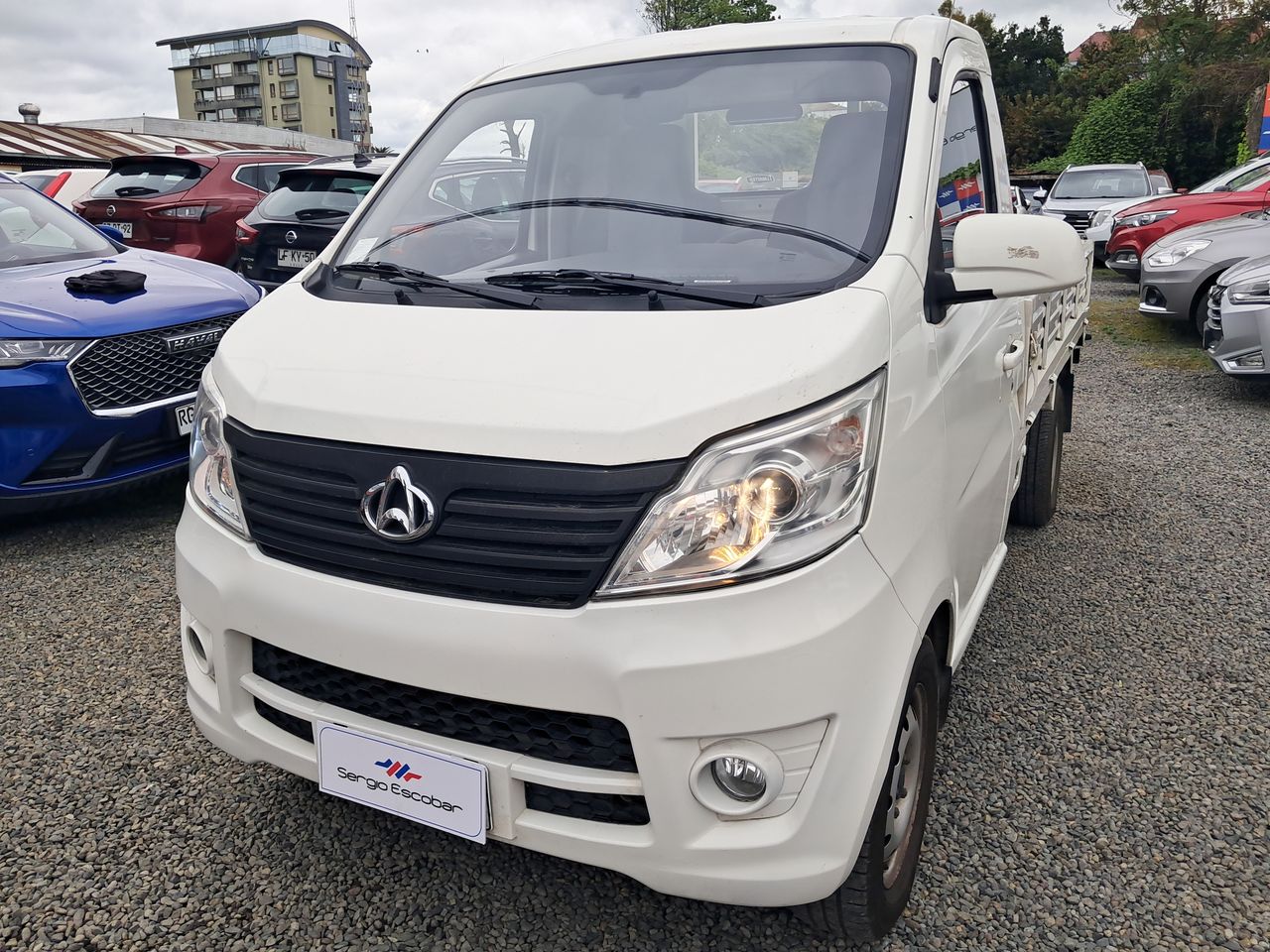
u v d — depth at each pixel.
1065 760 2.79
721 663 1.66
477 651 1.75
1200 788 2.65
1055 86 56.34
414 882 2.35
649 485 1.68
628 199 2.51
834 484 1.75
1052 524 4.73
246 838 2.51
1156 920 2.18
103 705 3.13
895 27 2.65
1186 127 31.34
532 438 1.73
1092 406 7.23
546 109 2.79
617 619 1.69
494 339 1.99
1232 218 9.32
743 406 1.71
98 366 4.31
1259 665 3.32
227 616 2.05
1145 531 4.61
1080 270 2.10
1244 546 4.38
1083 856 2.39
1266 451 5.89
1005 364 2.81
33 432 4.16
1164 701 3.10
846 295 1.96
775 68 2.59
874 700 1.78
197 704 2.27
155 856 2.44
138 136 32.22
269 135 39.28
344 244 2.71
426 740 1.88
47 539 4.58
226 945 2.16
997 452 2.82
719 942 2.15
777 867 1.75
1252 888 2.27
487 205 2.66
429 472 1.78
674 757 1.71
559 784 1.78
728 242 2.29
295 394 2.00
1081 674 3.28
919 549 1.97
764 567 1.70
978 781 2.69
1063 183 16.56
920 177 2.27
